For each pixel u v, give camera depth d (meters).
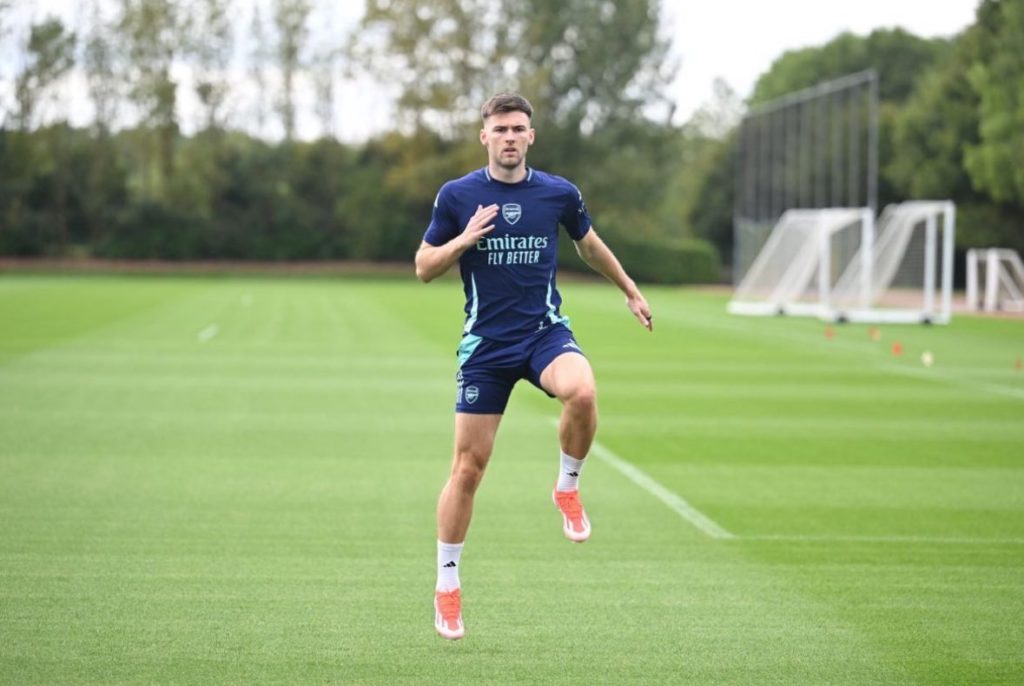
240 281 95.88
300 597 10.69
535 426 21.22
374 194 115.50
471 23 115.38
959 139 91.69
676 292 91.12
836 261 60.50
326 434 19.92
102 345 35.28
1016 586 11.31
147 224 112.62
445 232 9.95
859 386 27.80
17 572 11.38
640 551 12.49
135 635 9.56
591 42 117.19
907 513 14.48
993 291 62.88
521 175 9.89
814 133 64.81
